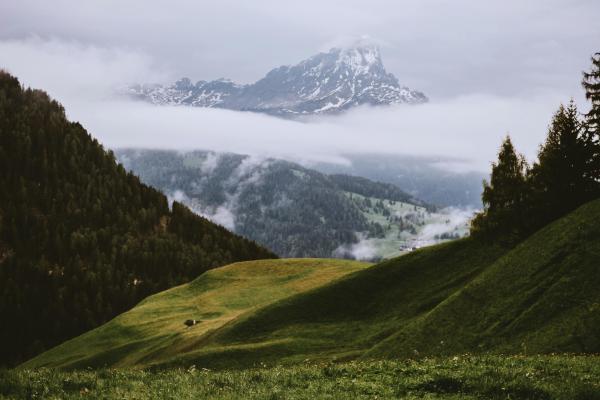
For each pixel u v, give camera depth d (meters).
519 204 65.19
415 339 46.50
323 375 24.83
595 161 60.22
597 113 61.00
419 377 23.66
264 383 22.91
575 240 46.59
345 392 21.62
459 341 42.69
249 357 56.19
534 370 23.78
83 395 20.44
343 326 62.06
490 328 42.12
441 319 47.59
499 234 67.62
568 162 60.78
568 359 26.58
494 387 21.94
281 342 58.53
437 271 67.50
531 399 20.80
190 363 56.84
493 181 68.81
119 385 22.02
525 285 45.22
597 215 48.19
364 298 67.56
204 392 21.08
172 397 20.19
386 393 21.78
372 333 57.47
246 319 68.12
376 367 26.17
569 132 61.12
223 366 55.12
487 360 26.44
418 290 64.81
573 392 20.80
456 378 23.06
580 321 36.53
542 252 48.34
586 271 42.00
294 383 23.06
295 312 67.56
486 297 47.19
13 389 20.95
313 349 55.94
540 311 40.66
